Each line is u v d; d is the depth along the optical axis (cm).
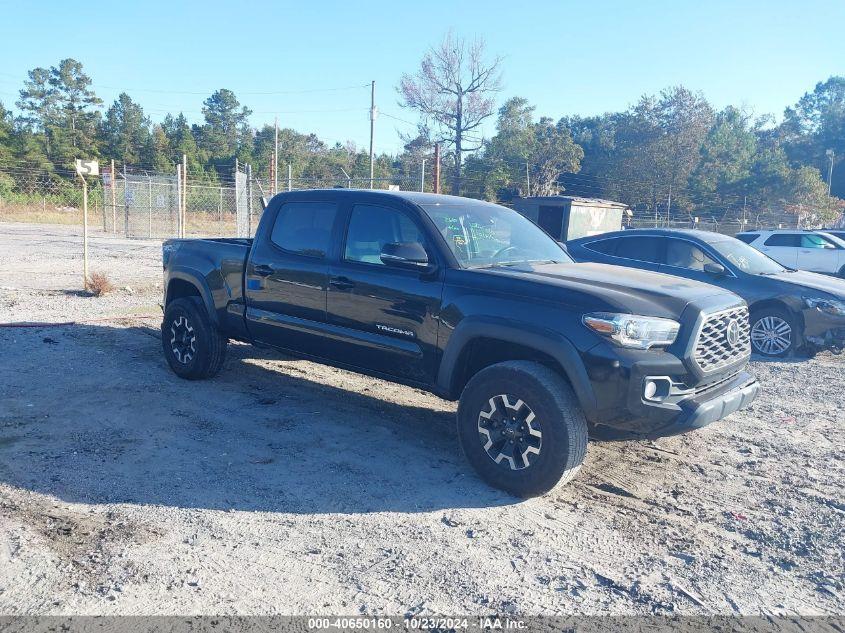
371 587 329
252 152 7825
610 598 327
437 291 471
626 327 402
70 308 1038
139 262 1736
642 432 413
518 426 429
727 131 8050
